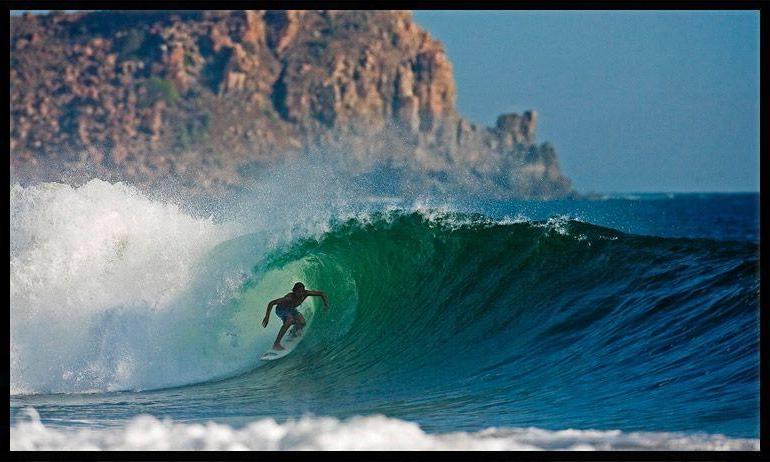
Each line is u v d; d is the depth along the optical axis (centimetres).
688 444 3180
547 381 4375
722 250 5088
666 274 5059
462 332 5284
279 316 5144
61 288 5388
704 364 4206
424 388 4447
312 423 3431
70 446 3244
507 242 5681
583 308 5122
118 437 3325
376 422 3425
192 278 5575
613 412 3722
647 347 4559
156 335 5247
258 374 4900
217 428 3397
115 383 4941
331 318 5450
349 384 4584
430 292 5625
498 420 3684
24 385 4838
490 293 5472
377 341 5253
